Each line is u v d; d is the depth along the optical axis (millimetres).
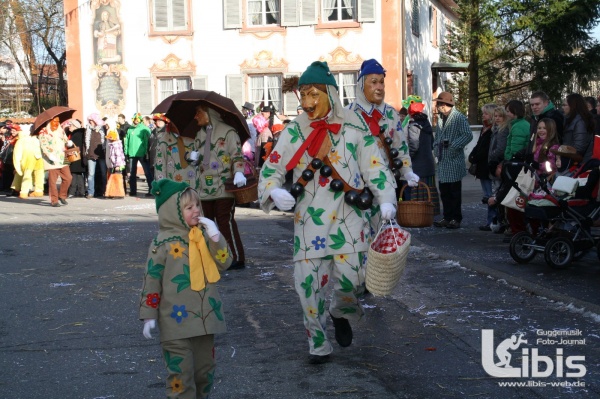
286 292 7988
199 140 9062
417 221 8797
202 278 4480
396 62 26422
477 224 12891
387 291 5281
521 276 8352
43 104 42000
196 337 4500
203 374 4582
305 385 5199
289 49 27109
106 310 7438
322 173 5523
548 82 30422
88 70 28094
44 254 10703
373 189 5551
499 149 11188
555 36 30000
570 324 6402
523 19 29438
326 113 5625
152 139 19594
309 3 26812
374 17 26453
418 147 11875
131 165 20312
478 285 7953
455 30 31609
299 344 6141
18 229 13469
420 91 30750
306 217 5570
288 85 8352
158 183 4539
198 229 4539
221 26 27453
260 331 6543
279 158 5672
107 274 9164
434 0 33656
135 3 27750
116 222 14305
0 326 6930
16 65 44969
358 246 5543
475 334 6207
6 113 38312
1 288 8516
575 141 9297
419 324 6566
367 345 6043
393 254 5168
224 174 9055
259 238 11859
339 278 5559
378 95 6559
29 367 5750
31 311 7453
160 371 5598
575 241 8742
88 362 5836
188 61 27688
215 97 8969
